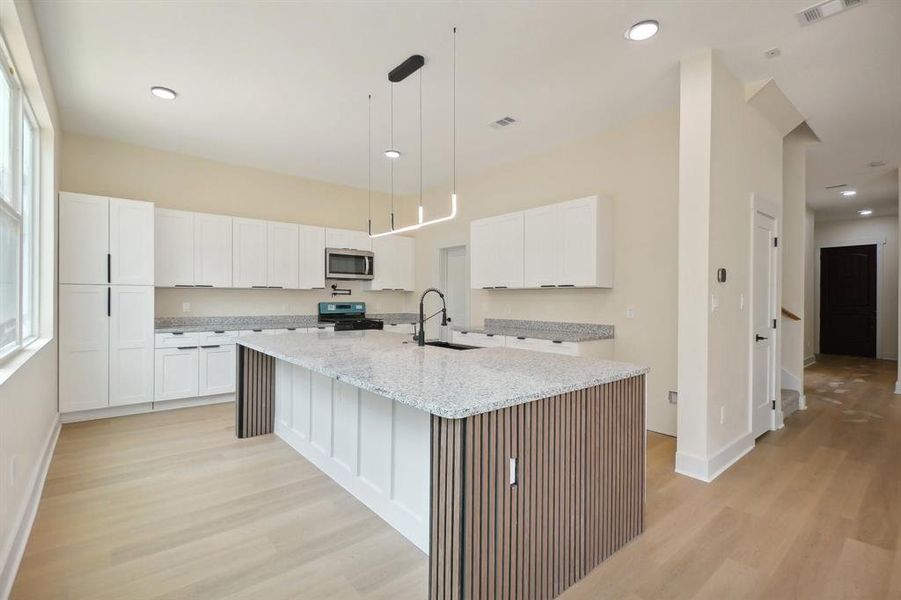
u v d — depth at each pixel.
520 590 1.67
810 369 7.05
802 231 4.65
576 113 3.85
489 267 5.00
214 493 2.66
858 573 1.92
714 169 2.92
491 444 1.57
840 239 8.52
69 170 4.30
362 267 6.09
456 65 3.05
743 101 3.27
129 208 4.22
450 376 1.98
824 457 3.28
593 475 1.99
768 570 1.95
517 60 2.98
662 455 3.32
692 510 2.48
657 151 3.84
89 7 2.44
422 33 2.68
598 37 2.72
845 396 5.22
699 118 2.90
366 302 6.57
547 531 1.77
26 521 2.17
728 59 2.94
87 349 4.00
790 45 2.77
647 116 3.91
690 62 2.94
